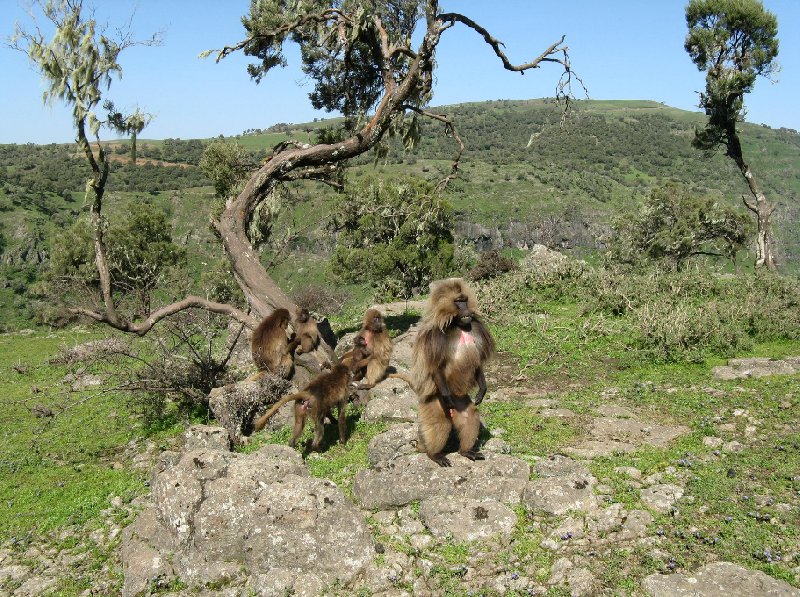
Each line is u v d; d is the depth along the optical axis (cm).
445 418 762
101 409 1554
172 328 1493
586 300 1878
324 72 1847
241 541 679
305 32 1731
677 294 1808
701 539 629
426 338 735
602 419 975
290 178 1603
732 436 887
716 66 3070
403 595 618
